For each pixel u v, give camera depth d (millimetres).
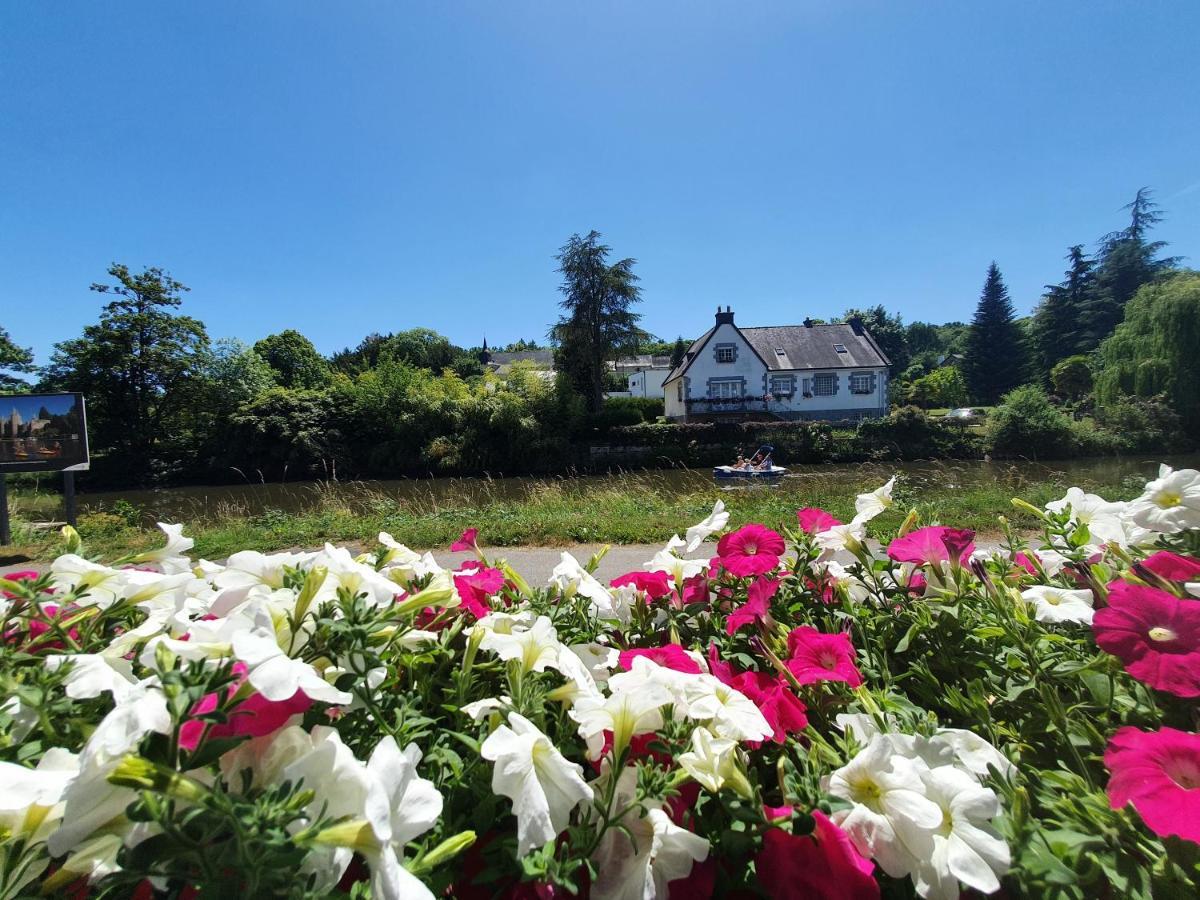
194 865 607
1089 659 1233
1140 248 50625
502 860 835
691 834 793
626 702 907
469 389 35125
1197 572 1340
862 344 41906
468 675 1118
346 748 702
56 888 689
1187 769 836
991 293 55750
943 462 25719
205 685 638
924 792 840
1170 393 27000
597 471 29172
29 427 8727
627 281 37375
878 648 1508
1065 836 854
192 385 32062
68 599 1114
